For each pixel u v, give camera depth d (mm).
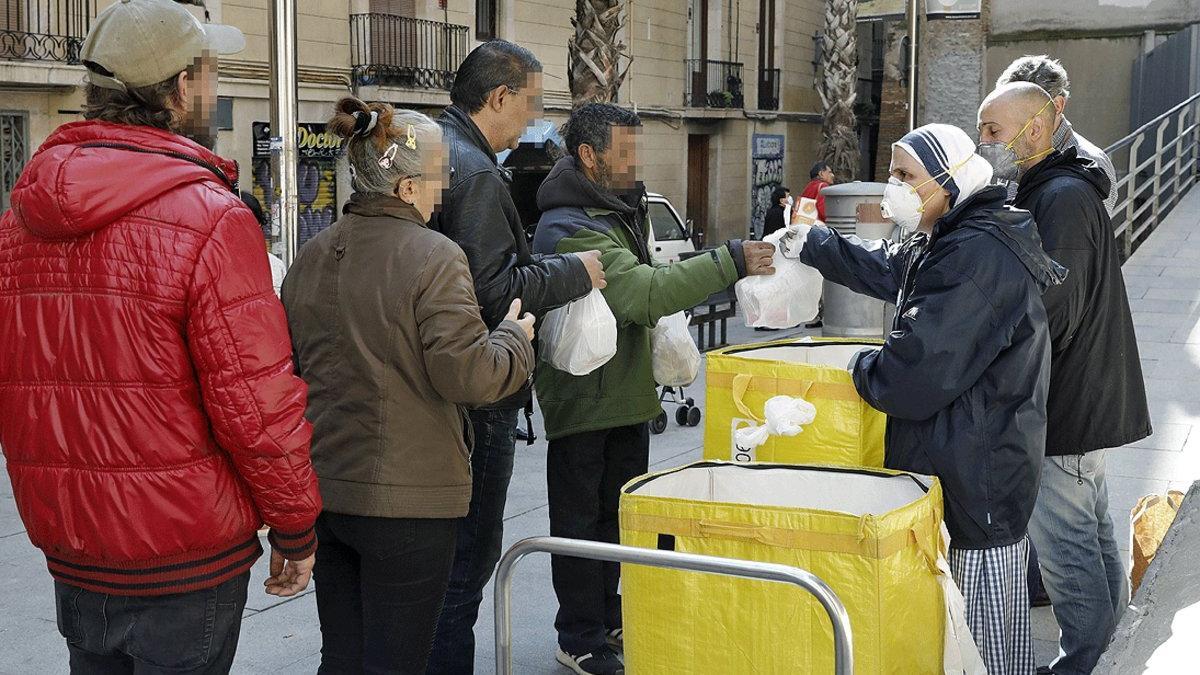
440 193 3129
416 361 2918
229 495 2445
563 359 3785
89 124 2383
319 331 2994
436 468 2963
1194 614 3006
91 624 2461
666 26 26000
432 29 19188
